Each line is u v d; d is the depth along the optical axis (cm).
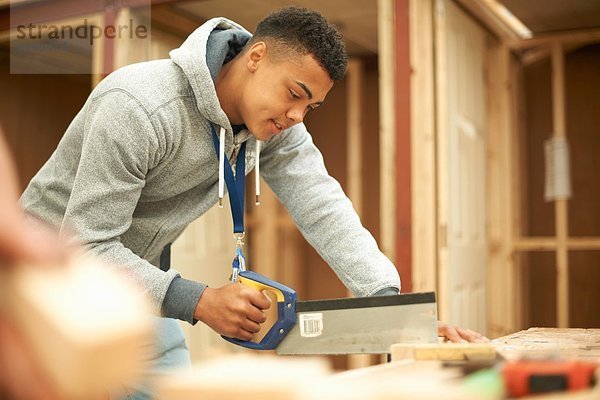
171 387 50
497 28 345
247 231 418
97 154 131
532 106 390
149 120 134
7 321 32
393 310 114
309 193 164
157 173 144
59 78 420
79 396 31
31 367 32
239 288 127
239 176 155
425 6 274
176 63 142
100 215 131
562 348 109
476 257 319
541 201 387
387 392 52
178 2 305
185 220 155
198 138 145
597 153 376
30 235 33
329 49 137
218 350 321
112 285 35
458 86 303
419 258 260
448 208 279
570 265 379
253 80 141
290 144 167
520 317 366
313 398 51
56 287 33
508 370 60
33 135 408
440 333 126
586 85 379
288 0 322
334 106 430
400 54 266
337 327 118
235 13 340
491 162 355
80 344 30
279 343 124
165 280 128
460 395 51
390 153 263
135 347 32
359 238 156
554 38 363
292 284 420
